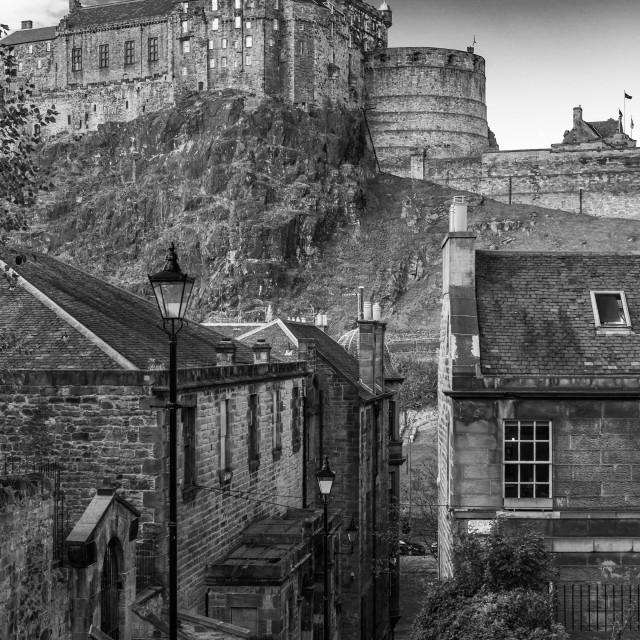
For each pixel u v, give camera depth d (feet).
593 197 562.25
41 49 612.29
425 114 614.75
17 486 77.05
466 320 99.66
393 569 189.67
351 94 606.55
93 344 101.81
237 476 118.42
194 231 547.08
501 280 106.22
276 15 574.97
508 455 96.37
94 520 86.22
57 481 94.63
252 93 570.05
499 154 581.94
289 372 141.08
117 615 90.48
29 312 106.52
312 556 123.54
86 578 84.23
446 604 88.48
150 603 94.48
